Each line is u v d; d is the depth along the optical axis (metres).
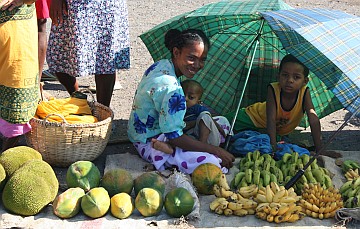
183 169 4.29
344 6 10.70
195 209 3.69
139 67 7.10
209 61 5.30
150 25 9.17
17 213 3.62
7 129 4.26
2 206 3.74
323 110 5.16
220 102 5.31
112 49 4.96
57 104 4.61
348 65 3.82
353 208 3.67
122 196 3.68
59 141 4.26
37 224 3.53
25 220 3.57
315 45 3.92
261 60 5.27
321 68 4.26
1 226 3.51
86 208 3.61
